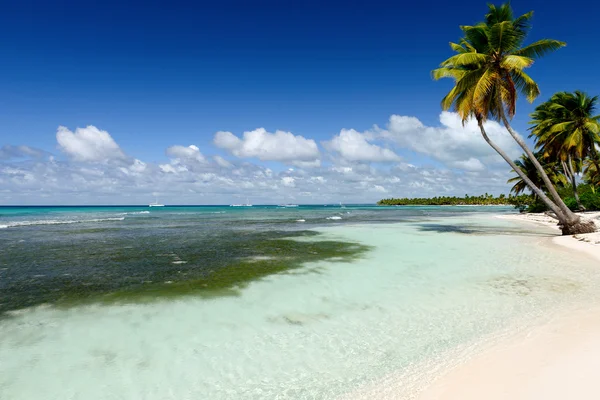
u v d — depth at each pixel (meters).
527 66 20.69
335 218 55.66
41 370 6.25
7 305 9.81
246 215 71.44
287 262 16.03
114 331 8.01
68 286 11.82
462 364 6.19
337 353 6.87
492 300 9.98
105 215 69.06
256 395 5.48
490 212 82.19
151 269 14.55
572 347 6.50
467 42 24.22
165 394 5.54
